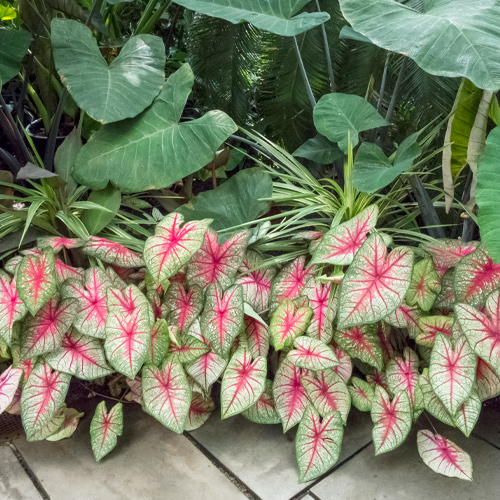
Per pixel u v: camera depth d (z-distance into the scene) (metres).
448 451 1.27
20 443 1.45
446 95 1.91
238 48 2.12
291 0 1.63
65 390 1.33
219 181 2.41
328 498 1.25
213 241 1.45
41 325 1.33
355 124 1.57
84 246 1.42
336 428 1.29
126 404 1.59
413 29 1.23
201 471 1.35
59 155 1.67
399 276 1.24
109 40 2.16
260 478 1.32
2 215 1.56
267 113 2.22
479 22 1.22
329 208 1.60
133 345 1.28
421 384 1.31
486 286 1.29
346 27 1.68
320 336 1.39
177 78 1.64
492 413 1.50
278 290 1.46
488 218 1.08
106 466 1.37
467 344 1.24
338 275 1.38
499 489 1.25
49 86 2.01
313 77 2.12
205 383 1.37
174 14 2.55
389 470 1.33
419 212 1.75
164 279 1.30
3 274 1.36
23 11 1.87
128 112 1.52
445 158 1.49
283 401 1.39
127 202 1.88
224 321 1.34
